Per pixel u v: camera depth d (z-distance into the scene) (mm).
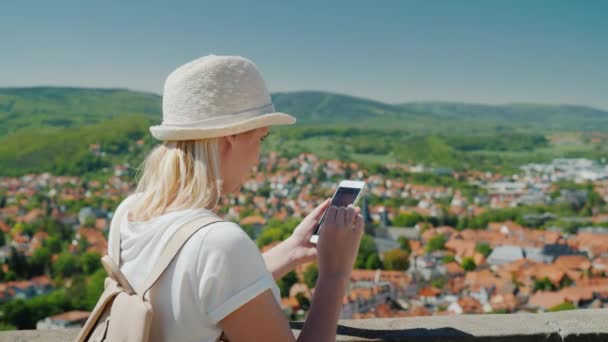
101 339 1655
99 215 150000
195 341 1561
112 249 1722
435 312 81562
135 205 1767
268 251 2262
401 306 83625
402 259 103062
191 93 1691
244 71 1713
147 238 1630
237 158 1753
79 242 118312
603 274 96562
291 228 123062
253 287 1530
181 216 1611
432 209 162625
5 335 2744
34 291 89312
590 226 151875
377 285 88750
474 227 152875
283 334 1567
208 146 1694
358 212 1797
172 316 1559
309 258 2227
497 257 117688
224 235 1552
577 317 2789
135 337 1543
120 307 1602
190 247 1551
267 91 1781
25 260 100500
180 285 1540
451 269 102500
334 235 1763
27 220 139250
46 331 2797
